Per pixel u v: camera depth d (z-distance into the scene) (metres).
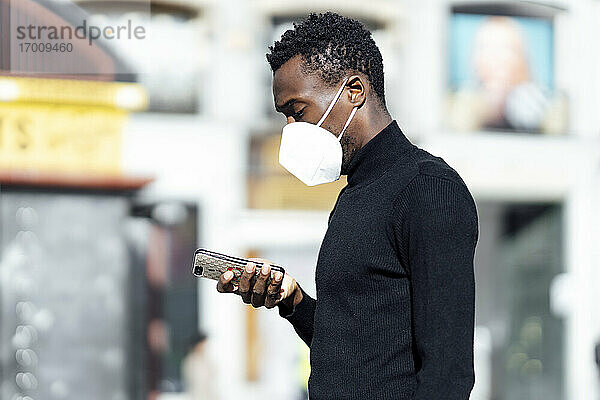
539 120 15.70
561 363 15.94
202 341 12.45
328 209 14.73
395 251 2.97
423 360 2.85
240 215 14.50
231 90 14.65
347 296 3.01
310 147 3.18
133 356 9.34
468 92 15.43
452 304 2.82
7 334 8.75
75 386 8.90
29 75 8.80
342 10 14.91
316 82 3.19
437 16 15.23
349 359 2.99
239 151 14.68
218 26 14.56
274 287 3.35
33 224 8.72
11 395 8.73
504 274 16.38
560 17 15.75
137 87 9.28
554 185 15.83
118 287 8.94
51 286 8.80
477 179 15.52
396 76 15.15
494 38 15.48
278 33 14.84
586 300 15.88
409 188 2.95
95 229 8.86
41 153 9.06
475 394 16.30
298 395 14.22
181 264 14.12
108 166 9.20
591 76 15.78
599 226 15.92
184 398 13.55
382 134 3.15
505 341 16.31
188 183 14.41
